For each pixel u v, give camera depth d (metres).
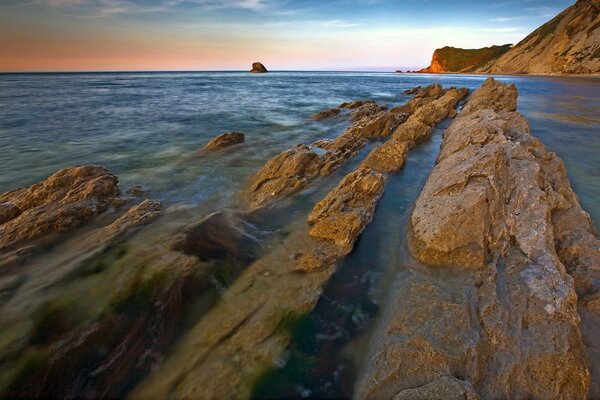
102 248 8.59
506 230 8.08
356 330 6.40
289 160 13.68
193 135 23.31
